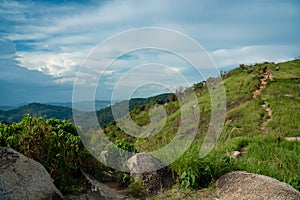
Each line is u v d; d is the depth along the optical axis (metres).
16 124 6.52
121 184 6.61
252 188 5.43
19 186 4.60
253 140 12.16
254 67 45.06
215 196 5.77
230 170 6.49
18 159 4.89
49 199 4.86
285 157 9.02
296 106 21.55
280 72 40.12
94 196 5.80
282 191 5.20
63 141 6.47
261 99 26.03
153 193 6.21
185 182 6.23
